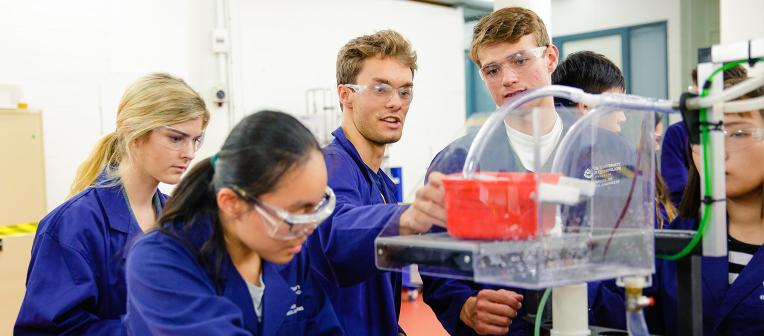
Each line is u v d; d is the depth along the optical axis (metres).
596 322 1.30
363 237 1.26
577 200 0.93
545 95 1.05
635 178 1.03
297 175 1.00
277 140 1.01
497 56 1.70
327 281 1.43
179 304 1.02
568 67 2.09
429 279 1.70
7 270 2.96
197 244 1.12
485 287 1.62
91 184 1.77
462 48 6.57
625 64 7.03
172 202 1.15
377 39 1.59
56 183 3.99
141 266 1.06
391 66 1.57
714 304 1.27
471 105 6.93
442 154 1.24
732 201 1.29
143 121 1.62
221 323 0.99
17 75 3.81
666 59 6.80
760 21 3.72
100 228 1.65
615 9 7.08
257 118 1.04
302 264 1.31
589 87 2.04
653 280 1.29
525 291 1.39
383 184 1.72
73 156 4.06
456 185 0.93
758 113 1.12
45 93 3.92
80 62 4.06
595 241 0.95
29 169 3.41
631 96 1.03
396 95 1.58
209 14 4.80
